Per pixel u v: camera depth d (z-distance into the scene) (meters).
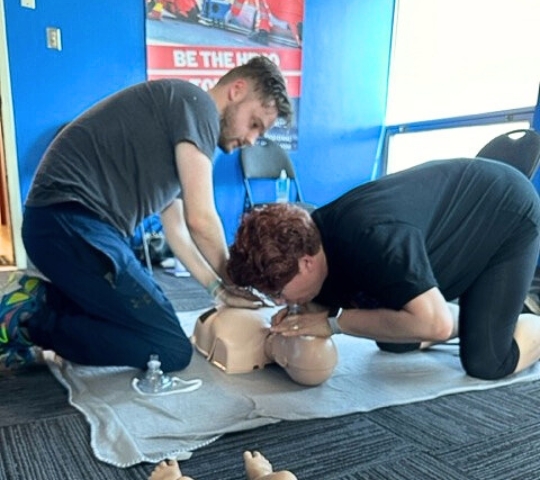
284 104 1.31
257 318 1.42
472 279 1.33
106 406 1.17
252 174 3.22
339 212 1.10
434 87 3.49
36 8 2.71
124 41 2.94
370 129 3.80
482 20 3.11
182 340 1.37
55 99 2.84
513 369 1.38
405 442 1.06
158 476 0.84
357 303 1.23
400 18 3.71
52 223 1.23
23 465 0.94
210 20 3.12
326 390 1.29
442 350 1.62
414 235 1.06
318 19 3.45
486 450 1.03
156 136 1.25
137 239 2.96
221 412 1.16
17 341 1.36
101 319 1.32
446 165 1.28
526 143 1.79
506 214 1.27
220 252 1.26
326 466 0.97
